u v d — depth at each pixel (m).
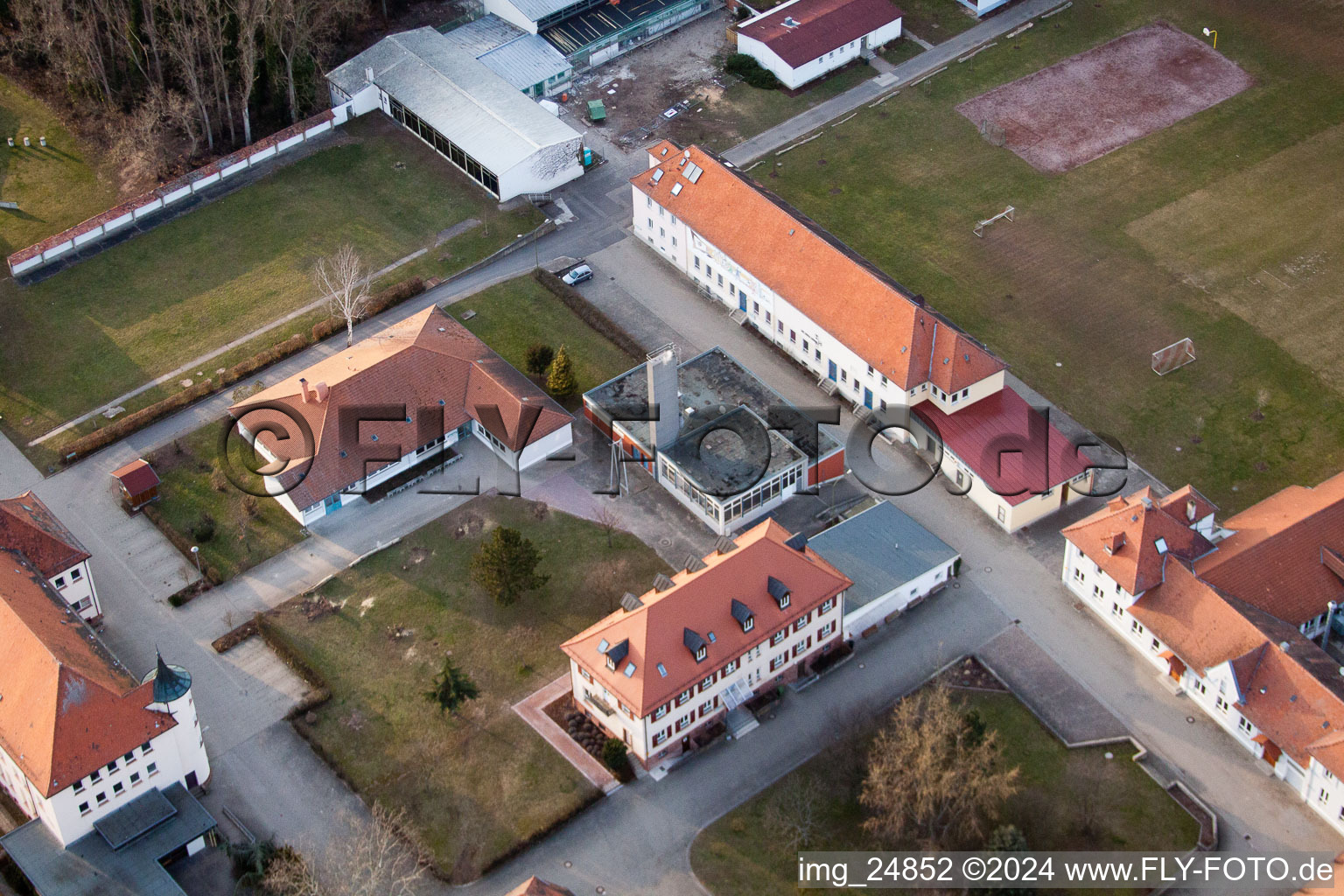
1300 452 141.25
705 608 114.31
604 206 173.12
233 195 173.38
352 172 176.75
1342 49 192.25
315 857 110.75
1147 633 122.25
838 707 120.31
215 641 126.31
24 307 159.25
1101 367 150.88
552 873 109.81
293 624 128.00
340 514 137.88
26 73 189.38
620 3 197.75
